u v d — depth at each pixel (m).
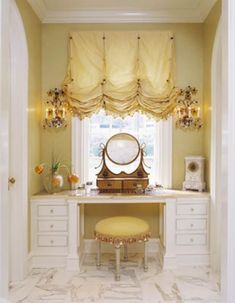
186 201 3.15
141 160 3.38
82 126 3.55
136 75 3.43
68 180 3.29
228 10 1.37
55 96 3.48
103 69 3.44
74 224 3.07
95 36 3.46
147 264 3.13
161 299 2.47
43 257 3.13
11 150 2.83
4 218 1.51
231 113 1.37
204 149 3.46
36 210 3.12
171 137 3.53
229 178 1.38
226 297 1.40
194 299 2.46
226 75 1.39
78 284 2.75
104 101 3.43
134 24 3.51
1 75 1.46
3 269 1.50
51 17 3.46
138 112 3.51
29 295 2.54
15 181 2.83
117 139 3.46
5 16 1.49
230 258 1.39
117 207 3.58
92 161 3.62
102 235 2.88
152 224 3.56
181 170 3.54
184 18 3.48
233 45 1.36
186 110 3.48
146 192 3.27
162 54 3.46
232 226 1.38
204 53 3.47
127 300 2.45
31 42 3.11
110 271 3.03
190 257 3.16
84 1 3.20
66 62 3.51
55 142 3.53
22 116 2.86
